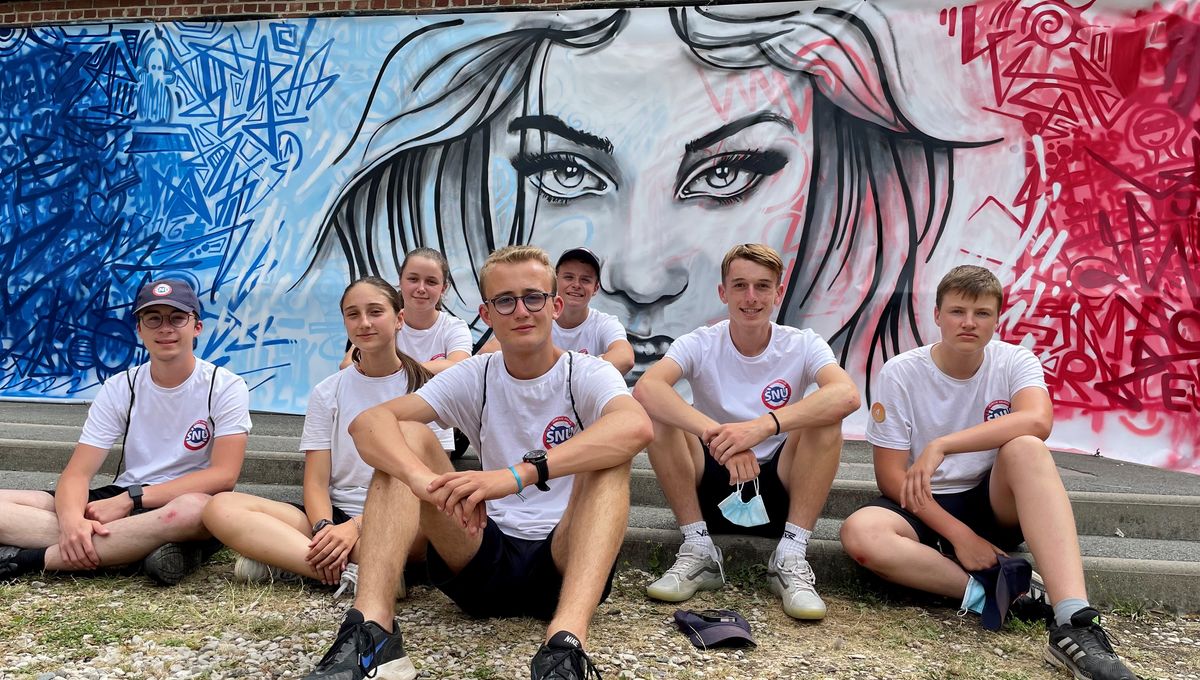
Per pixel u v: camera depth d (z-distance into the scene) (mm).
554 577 2572
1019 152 5070
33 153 6098
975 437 2855
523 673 2338
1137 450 4754
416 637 2584
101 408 3244
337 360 5684
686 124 5430
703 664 2455
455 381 2662
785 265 5289
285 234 5801
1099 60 4984
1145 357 4801
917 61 5211
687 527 3098
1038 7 5070
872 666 2490
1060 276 4961
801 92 5324
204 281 5828
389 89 5758
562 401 2623
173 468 3270
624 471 2434
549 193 5543
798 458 3002
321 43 5840
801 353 3232
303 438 3229
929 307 5102
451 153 5664
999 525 3002
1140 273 4855
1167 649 2727
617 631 2688
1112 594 3072
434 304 4109
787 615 2885
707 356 3275
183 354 3230
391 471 2377
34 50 6141
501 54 5648
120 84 6035
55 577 3082
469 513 2277
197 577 3154
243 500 3088
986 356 3117
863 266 5207
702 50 5438
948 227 5129
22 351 6004
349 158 5766
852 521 2971
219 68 5934
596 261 4012
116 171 6004
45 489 3912
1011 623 2807
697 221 5387
